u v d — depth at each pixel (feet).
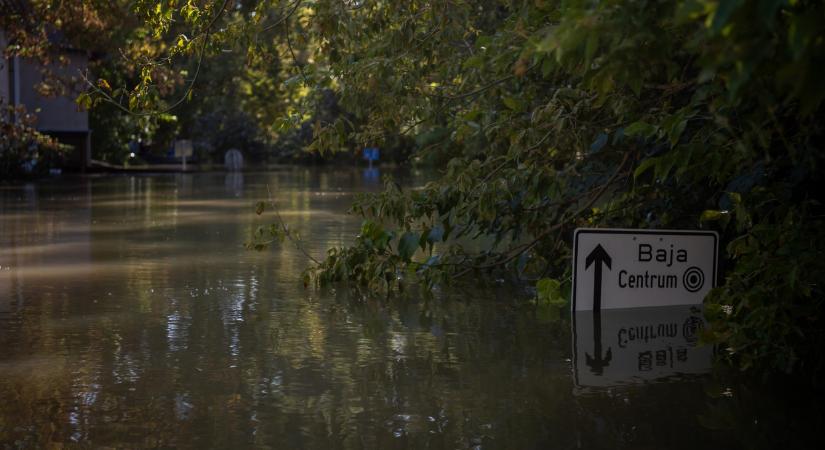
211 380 25.23
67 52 166.81
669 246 35.86
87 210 87.10
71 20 101.81
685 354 28.17
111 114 211.61
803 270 26.22
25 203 96.58
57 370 26.37
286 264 49.06
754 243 27.73
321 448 19.72
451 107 42.73
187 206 92.22
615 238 35.45
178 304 37.11
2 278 44.19
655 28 16.70
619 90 32.32
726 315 27.30
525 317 34.12
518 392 23.99
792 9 14.26
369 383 24.91
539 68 36.91
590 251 35.27
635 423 21.34
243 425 21.26
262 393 23.94
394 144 45.55
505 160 38.24
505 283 41.83
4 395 23.77
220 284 42.27
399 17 38.99
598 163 40.32
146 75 38.37
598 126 36.29
